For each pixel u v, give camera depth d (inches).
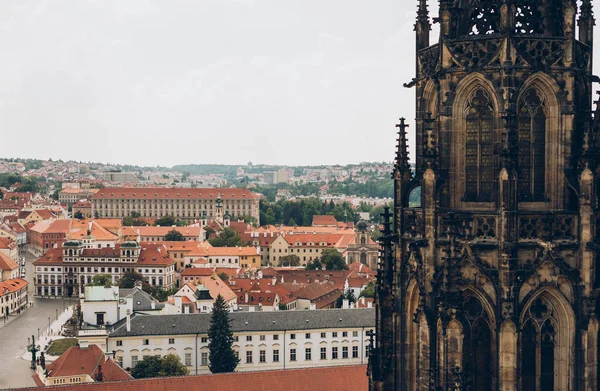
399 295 1606.8
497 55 1414.9
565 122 1434.5
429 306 1465.3
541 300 1433.3
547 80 1425.9
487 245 1414.9
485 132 1456.7
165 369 7731.3
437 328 1433.3
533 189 1456.7
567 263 1418.6
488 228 1423.5
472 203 1461.6
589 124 1408.7
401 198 1606.8
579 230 1411.2
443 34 1466.5
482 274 1419.8
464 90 1459.2
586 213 1401.3
